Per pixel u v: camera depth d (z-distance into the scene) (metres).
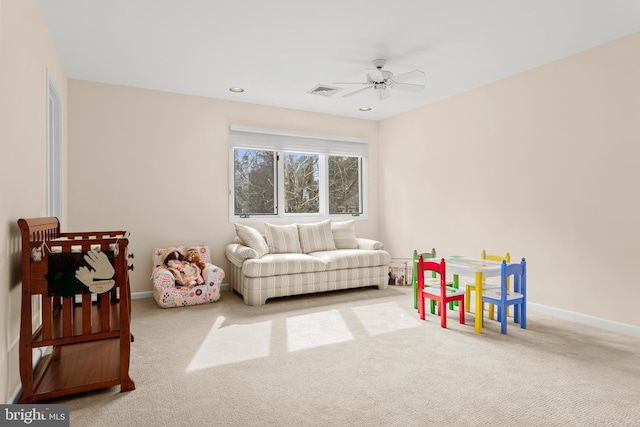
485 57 3.71
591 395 2.15
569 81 3.68
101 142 4.38
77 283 2.08
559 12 2.88
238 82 4.40
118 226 4.46
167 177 4.73
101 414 1.95
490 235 4.45
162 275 4.06
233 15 2.91
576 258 3.63
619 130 3.32
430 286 3.77
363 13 2.89
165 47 3.47
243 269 4.26
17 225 2.12
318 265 4.55
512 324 3.51
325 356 2.73
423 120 5.39
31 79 2.48
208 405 2.04
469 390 2.21
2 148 1.87
